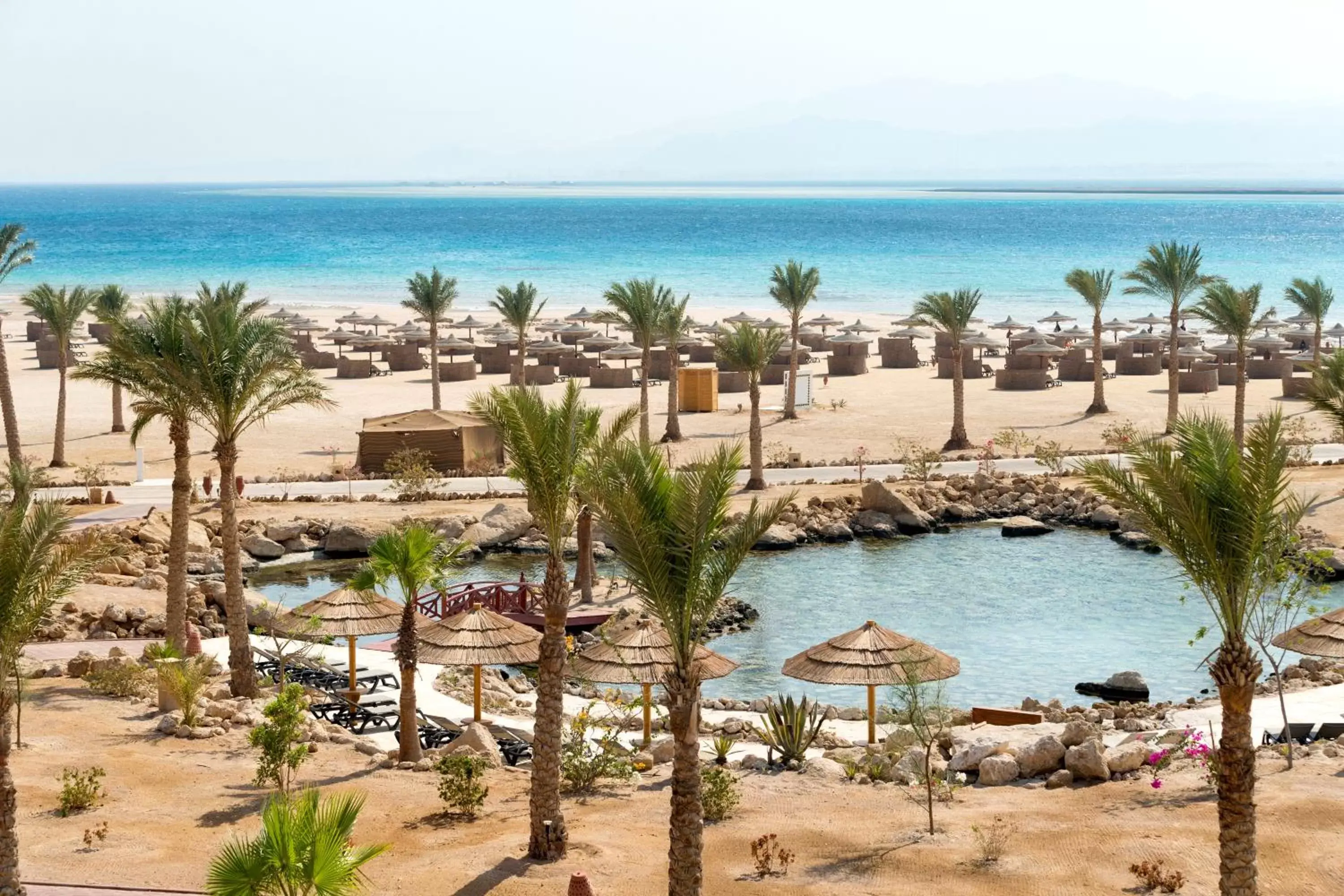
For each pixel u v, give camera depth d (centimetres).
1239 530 1697
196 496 5278
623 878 1956
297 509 5181
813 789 2409
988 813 2231
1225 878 1695
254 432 6906
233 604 3114
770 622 4056
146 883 1905
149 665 3180
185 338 3039
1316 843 1998
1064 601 4228
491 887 1908
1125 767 2408
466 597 4025
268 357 3094
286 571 4684
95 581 4166
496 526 4916
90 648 3553
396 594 4281
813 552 4875
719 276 16488
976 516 5312
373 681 3369
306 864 1394
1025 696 3356
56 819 2181
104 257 19875
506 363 9269
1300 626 2850
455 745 2698
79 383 8812
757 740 2861
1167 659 3634
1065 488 5431
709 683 3525
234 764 2525
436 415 6034
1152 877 1883
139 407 3269
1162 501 1745
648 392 8038
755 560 4775
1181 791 2275
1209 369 8056
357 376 9100
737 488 5453
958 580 4491
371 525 4903
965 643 3816
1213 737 2427
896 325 10569
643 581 1786
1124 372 8719
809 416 7156
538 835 2033
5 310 13238
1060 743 2445
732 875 1994
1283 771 2375
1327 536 4488
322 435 6819
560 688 2055
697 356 8981
